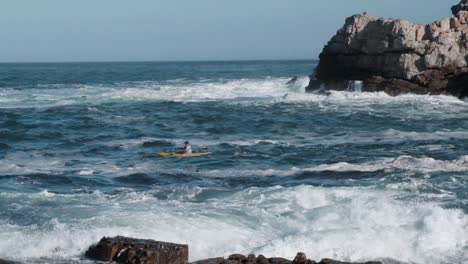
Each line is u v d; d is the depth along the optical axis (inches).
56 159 1818.4
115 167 1680.6
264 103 3189.0
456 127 2327.8
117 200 1245.1
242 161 1745.8
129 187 1418.6
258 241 1029.8
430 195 1246.3
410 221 1093.8
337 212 1138.7
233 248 1003.3
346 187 1312.7
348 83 3430.1
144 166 1695.4
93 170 1628.9
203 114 2802.7
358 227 1067.3
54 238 991.0
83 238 991.6
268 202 1206.9
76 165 1716.3
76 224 1053.8
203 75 6806.1
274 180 1477.6
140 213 1120.2
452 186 1320.1
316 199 1209.4
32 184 1443.2
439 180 1379.2
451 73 3186.5
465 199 1216.8
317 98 3307.1
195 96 3644.2
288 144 2006.6
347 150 1867.6
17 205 1189.7
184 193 1295.5
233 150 1900.8
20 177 1507.1
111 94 3806.6
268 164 1701.5
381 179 1421.0
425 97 3166.8
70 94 3836.1
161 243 957.8
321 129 2346.2
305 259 918.4
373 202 1168.2
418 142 1985.7
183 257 943.7
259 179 1492.4
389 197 1224.8
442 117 2596.0
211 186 1417.3
